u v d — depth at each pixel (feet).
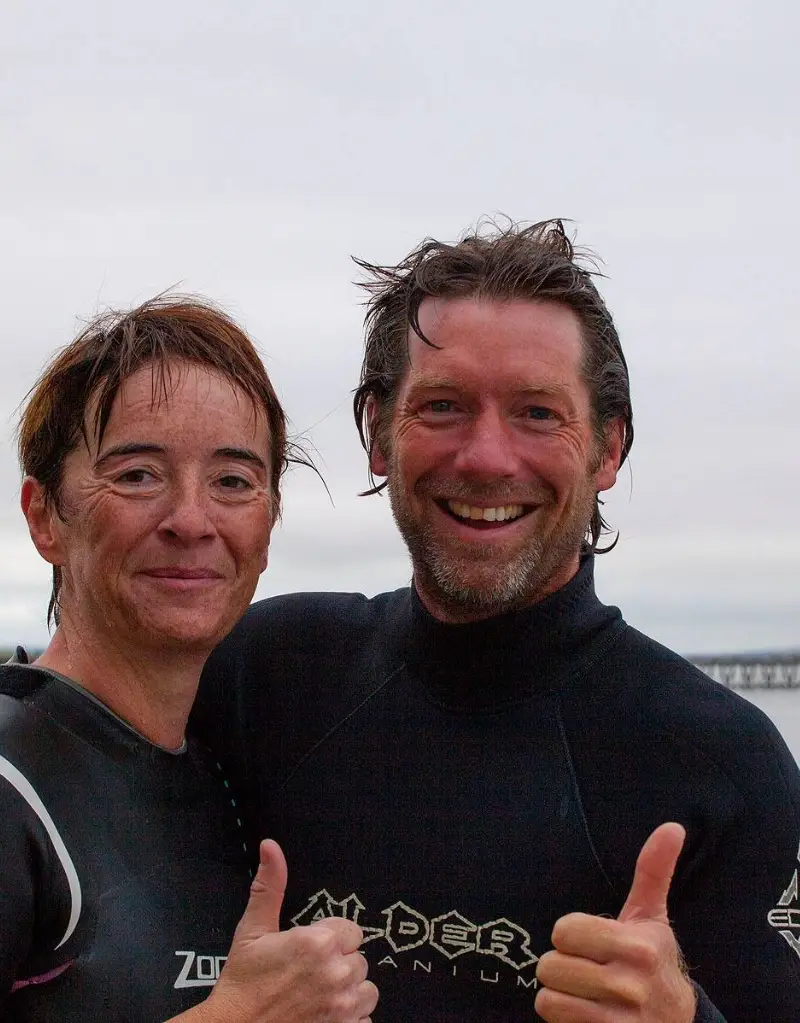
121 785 7.39
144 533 7.45
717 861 7.83
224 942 7.39
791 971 7.52
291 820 8.50
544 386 8.33
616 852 7.92
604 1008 6.06
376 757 8.55
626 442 9.60
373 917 8.08
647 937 6.14
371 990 6.57
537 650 8.41
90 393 7.62
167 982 6.94
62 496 7.79
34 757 7.02
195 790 7.97
